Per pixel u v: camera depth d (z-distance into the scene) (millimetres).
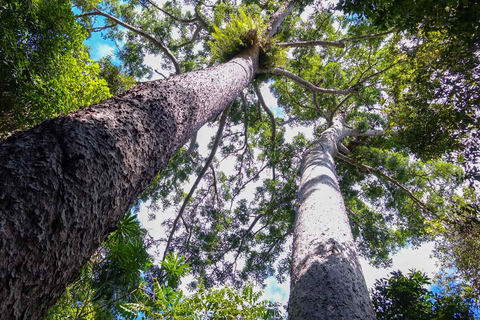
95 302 4117
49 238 1267
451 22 3598
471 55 4066
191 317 3316
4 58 3277
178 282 4355
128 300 4039
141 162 2037
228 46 6629
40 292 1265
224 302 3547
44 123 1608
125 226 4172
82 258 1545
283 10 9078
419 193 11484
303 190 5035
